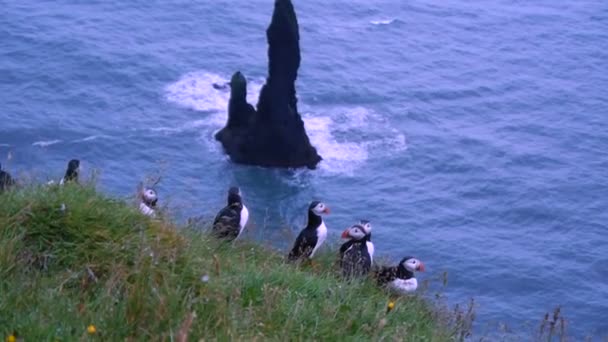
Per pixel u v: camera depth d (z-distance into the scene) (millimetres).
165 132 74188
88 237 11547
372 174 71250
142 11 92438
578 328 51531
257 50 89312
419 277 51312
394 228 62938
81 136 72062
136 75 82062
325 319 11508
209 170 70000
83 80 80250
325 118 79188
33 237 11539
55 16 89000
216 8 94562
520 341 21312
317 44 91312
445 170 72250
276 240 25453
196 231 14617
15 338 9406
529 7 103438
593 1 105250
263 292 11742
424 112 81312
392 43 93250
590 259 59719
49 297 10289
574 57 93500
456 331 14523
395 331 11914
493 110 82750
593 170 72875
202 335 9953
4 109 74562
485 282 56188
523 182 70312
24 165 68000
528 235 63094
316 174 70688
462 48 93750
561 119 81562
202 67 84938
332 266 17984
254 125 70375
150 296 10273
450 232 62719
